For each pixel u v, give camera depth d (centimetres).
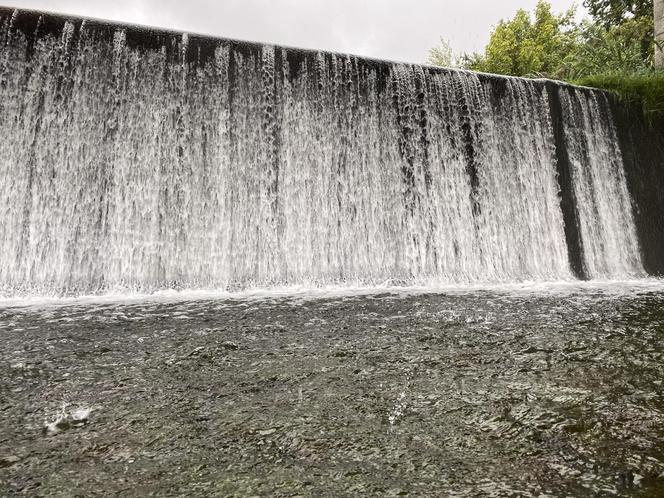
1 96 826
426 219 1078
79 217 861
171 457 270
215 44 947
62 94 858
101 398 353
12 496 231
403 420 317
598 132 1255
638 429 302
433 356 454
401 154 1073
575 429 302
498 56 2828
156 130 909
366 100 1051
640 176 1294
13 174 830
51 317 612
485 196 1127
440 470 256
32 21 839
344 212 1028
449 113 1112
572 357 448
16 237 827
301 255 988
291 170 996
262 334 532
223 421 316
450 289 903
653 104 1296
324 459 268
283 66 993
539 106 1195
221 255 934
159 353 459
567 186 1197
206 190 937
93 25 872
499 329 558
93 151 874
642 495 232
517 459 267
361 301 751
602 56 1717
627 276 1194
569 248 1179
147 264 888
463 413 327
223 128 949
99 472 254
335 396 358
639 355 452
